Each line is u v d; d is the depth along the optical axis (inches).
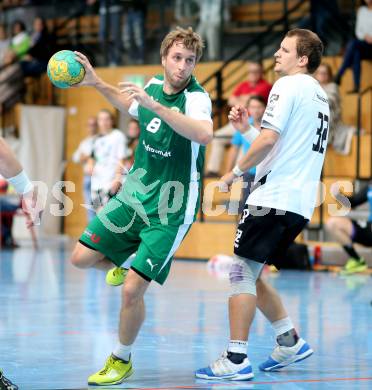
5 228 1315.2
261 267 415.8
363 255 1012.5
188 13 1446.9
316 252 1015.6
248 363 403.9
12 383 374.0
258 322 583.8
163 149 398.0
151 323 576.1
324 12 1267.2
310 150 410.0
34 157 1510.8
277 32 1370.6
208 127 380.5
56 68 400.5
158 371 420.5
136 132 1254.9
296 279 890.1
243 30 1435.8
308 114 407.5
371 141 1135.0
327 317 611.2
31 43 1594.5
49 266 1014.4
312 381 399.2
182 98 396.5
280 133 398.0
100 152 1141.7
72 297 719.7
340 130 1138.7
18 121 1561.3
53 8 1668.3
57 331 538.9
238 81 1261.1
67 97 1552.7
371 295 748.6
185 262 1098.1
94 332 535.2
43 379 396.8
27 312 625.9
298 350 424.5
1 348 478.0
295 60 418.6
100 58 1576.0
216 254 1128.2
